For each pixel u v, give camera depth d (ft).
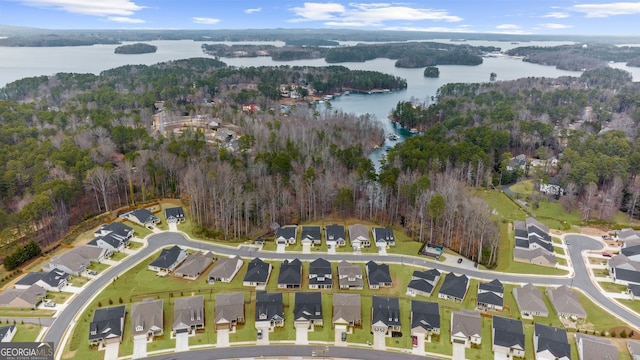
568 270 332.19
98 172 415.85
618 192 426.92
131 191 439.63
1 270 322.55
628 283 308.40
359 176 435.12
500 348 245.65
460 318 260.83
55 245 357.61
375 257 346.95
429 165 474.90
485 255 349.82
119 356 239.50
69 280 307.17
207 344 249.96
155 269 323.37
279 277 307.17
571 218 422.00
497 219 409.90
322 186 416.26
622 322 270.87
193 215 408.26
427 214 382.22
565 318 274.16
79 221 404.77
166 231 388.16
